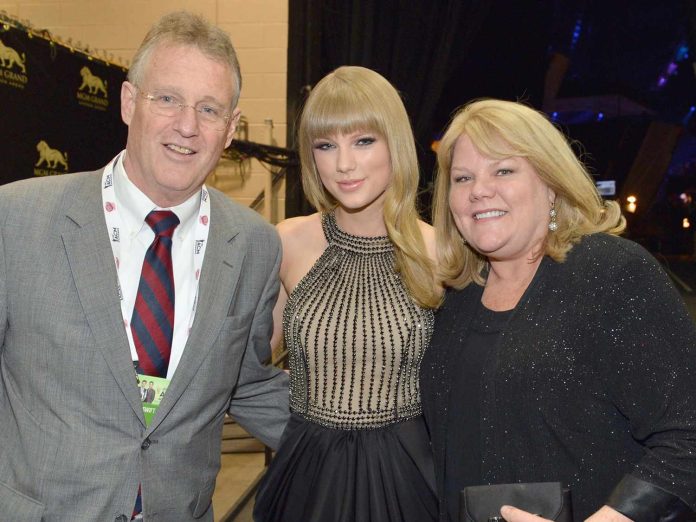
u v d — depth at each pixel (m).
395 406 1.97
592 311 1.42
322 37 5.26
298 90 4.88
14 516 1.43
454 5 5.48
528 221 1.54
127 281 1.54
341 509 1.88
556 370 1.42
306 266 2.12
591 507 1.40
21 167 2.83
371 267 2.05
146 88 1.53
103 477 1.45
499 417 1.48
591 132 7.44
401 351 1.96
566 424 1.42
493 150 1.53
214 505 3.47
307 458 1.95
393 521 1.87
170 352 1.55
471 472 1.54
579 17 7.61
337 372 1.98
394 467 1.91
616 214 1.58
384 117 1.96
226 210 1.75
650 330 1.37
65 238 1.48
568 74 7.70
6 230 1.47
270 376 2.03
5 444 1.50
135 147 1.53
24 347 1.46
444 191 1.73
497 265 1.64
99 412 1.47
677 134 7.33
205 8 4.90
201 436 1.62
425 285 1.95
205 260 1.64
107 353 1.46
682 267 6.64
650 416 1.36
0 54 2.71
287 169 4.79
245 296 1.73
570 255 1.52
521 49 6.60
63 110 3.06
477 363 1.56
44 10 4.98
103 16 4.95
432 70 5.51
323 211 2.15
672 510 1.30
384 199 2.04
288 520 1.93
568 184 1.53
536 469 1.44
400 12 5.43
